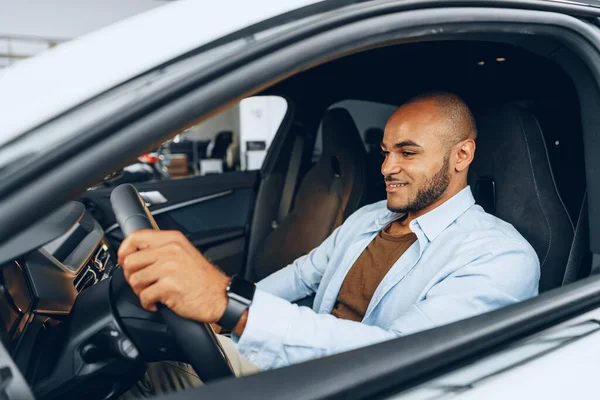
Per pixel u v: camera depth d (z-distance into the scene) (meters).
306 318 0.79
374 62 1.77
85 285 1.09
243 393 0.45
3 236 0.42
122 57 0.49
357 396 0.50
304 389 0.47
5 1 7.17
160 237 0.65
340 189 2.07
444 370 0.56
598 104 0.84
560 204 1.14
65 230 0.55
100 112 0.46
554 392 0.60
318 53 0.55
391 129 1.10
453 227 1.11
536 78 1.38
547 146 1.27
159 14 0.52
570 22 0.75
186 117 0.48
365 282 1.21
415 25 0.61
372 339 0.84
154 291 0.64
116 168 0.46
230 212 2.39
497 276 0.99
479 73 1.55
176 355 0.72
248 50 0.51
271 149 2.36
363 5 0.58
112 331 0.69
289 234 2.19
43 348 0.73
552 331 0.66
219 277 0.72
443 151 1.08
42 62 0.49
